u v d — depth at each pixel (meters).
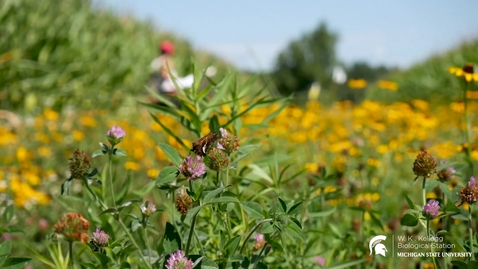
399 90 21.14
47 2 14.09
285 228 1.79
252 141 2.63
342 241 2.70
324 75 58.28
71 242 1.82
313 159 5.80
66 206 2.60
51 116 8.43
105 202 2.48
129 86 14.97
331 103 16.25
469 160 3.10
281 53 59.78
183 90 2.60
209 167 1.82
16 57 12.57
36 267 3.31
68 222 1.80
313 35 59.38
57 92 13.16
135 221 1.93
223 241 2.03
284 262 2.40
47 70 12.99
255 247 2.21
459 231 2.86
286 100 2.70
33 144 7.17
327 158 6.12
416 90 19.98
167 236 1.81
